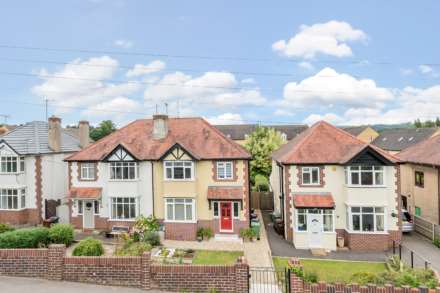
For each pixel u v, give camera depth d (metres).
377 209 23.91
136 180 27.47
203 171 27.11
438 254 22.03
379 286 12.80
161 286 14.26
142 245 21.06
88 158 28.55
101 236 26.70
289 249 23.70
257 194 38.25
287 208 25.67
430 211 28.16
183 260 20.47
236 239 25.94
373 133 76.81
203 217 26.86
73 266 14.83
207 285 14.19
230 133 76.69
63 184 34.53
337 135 27.14
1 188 31.11
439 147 29.33
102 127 77.38
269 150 46.06
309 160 25.25
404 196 33.41
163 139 29.17
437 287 12.98
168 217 26.52
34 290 13.73
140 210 27.72
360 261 21.05
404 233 27.73
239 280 13.99
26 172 31.47
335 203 24.91
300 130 77.44
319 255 22.39
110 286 14.43
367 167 24.05
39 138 33.22
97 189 28.38
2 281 14.68
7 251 15.34
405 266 17.88
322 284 13.27
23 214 31.17
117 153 27.56
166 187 26.50
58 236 22.14
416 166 30.88
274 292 14.91
